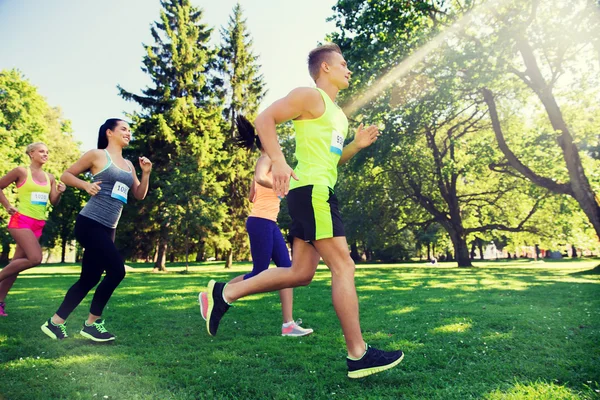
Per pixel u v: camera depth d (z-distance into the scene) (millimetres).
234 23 29953
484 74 14328
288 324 3619
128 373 2434
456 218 24281
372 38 16844
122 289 8062
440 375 2365
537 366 2488
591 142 18875
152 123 23344
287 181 2219
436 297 6207
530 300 5684
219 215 23188
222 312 2633
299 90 2389
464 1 16141
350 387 2197
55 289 8055
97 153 3441
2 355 2836
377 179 25125
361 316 4410
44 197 4648
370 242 27656
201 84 26016
